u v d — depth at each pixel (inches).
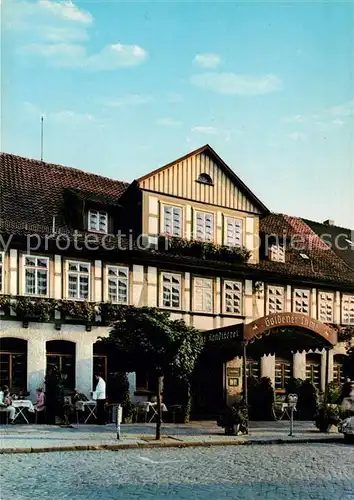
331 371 1213.7
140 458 568.7
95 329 917.2
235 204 1109.7
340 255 1385.3
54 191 1002.7
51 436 671.8
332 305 1242.6
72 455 576.4
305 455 614.9
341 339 1233.4
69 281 911.7
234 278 1093.8
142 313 756.0
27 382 852.0
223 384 995.3
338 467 541.3
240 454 612.4
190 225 1046.4
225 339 835.4
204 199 1067.9
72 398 836.6
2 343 843.4
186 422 880.3
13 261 864.9
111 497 402.3
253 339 817.5
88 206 969.5
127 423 838.5
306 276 1178.0
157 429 688.4
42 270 888.9
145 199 995.9
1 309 842.8
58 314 886.4
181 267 1028.5
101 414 811.4
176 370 735.7
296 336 907.4
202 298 1048.2
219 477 479.5
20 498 391.9
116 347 751.7
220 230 1082.7
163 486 440.5
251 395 971.9
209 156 1084.5
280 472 507.5
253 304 1112.8
